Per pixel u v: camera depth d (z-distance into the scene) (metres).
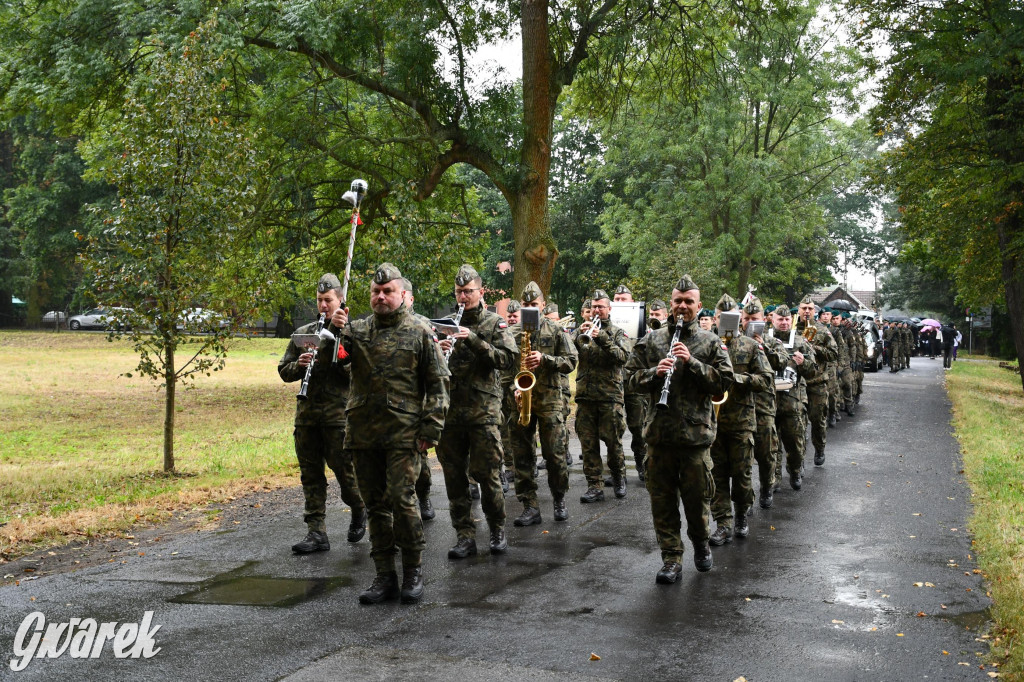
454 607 5.91
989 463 11.91
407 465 6.04
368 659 4.96
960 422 17.12
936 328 45.66
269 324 51.16
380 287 6.12
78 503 9.14
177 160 11.50
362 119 21.95
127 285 11.33
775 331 10.72
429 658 4.98
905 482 11.00
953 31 19.81
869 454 13.38
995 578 6.57
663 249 34.16
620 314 13.62
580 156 49.41
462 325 7.39
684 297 6.57
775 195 35.09
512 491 10.47
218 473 11.29
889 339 32.19
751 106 36.91
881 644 5.30
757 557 7.38
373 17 18.62
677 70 23.80
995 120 20.81
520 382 8.16
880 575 6.80
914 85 21.47
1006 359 48.62
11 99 16.81
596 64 22.14
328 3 17.98
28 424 15.85
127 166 11.37
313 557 7.18
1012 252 21.64
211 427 16.28
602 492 9.87
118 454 12.89
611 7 20.55
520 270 19.33
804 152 37.03
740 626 5.60
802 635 5.44
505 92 19.58
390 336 6.11
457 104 19.59
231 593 6.16
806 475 11.57
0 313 50.66
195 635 5.32
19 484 10.05
